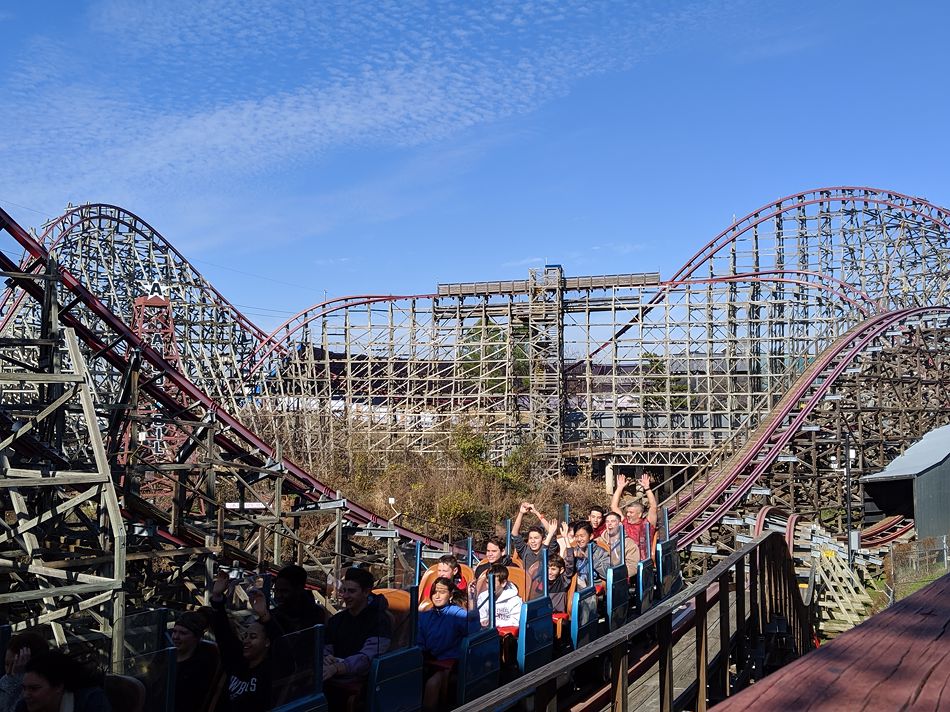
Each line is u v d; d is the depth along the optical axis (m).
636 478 59.97
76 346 17.36
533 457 53.91
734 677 13.41
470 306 63.41
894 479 40.59
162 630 7.69
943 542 34.66
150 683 6.40
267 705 6.72
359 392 64.56
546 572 11.24
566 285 61.66
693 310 59.88
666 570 14.52
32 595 14.87
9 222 20.64
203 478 24.56
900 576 32.91
